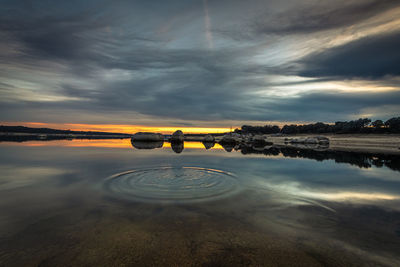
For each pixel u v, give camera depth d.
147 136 40.91
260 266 2.80
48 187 6.66
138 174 8.70
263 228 3.90
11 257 2.95
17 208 4.84
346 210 4.84
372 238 3.55
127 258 2.94
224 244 3.32
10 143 25.28
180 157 14.48
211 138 42.75
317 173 9.23
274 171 9.62
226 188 6.69
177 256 2.99
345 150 21.08
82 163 11.35
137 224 4.02
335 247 3.27
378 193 6.24
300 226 3.99
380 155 16.41
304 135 86.62
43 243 3.32
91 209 4.80
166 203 5.24
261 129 130.25
